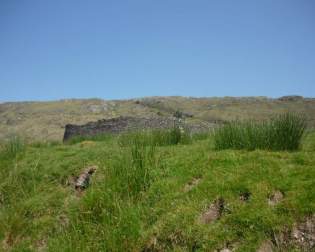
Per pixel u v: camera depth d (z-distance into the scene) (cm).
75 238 626
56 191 814
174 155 813
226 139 818
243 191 595
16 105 6719
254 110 5034
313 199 543
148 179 711
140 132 1088
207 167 690
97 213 673
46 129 4859
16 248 681
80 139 1500
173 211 597
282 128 772
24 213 757
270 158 672
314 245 494
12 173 908
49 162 952
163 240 562
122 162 747
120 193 688
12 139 1151
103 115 5412
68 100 6800
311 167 620
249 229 529
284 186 582
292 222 521
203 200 595
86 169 851
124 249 583
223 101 5872
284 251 500
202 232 544
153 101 6100
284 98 5766
